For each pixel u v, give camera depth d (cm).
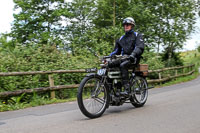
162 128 351
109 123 381
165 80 1159
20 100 632
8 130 355
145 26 1825
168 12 1792
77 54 1054
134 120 399
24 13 1970
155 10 1834
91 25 2050
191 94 690
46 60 834
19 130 354
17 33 1961
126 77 464
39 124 386
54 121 404
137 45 475
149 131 337
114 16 1798
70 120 409
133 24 492
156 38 1834
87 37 1570
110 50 1189
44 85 728
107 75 448
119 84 463
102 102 434
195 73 1712
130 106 532
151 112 459
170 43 1797
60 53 915
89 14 1941
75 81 838
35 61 799
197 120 393
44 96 675
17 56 812
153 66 1226
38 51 843
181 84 1077
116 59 456
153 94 740
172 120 395
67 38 1908
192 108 486
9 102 592
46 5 2056
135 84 514
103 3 1736
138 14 1709
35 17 1970
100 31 1664
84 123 384
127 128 352
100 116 431
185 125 365
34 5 2016
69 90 762
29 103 614
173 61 1719
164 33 1795
